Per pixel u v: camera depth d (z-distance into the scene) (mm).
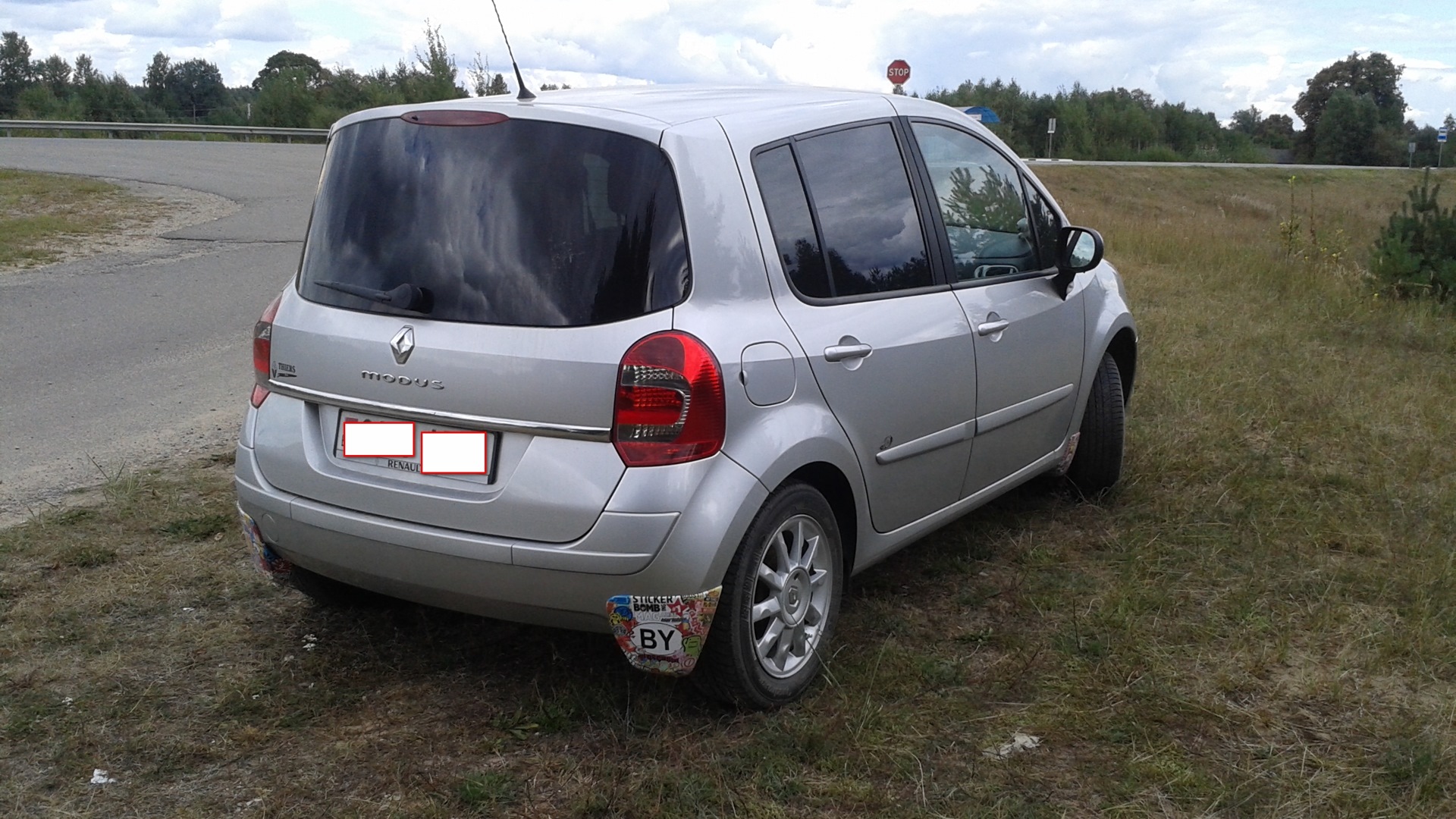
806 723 3268
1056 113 69000
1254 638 3842
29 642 3775
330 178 3490
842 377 3414
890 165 3926
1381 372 8047
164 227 15656
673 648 3018
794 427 3213
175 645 3789
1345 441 6242
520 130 3188
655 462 2943
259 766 3078
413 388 3123
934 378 3826
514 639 3846
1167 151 69125
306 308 3395
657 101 3479
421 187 3266
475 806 2881
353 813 2865
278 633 3885
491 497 3027
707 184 3170
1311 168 60875
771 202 3365
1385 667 3662
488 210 3146
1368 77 120438
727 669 3168
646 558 2938
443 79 35469
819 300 3438
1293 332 9453
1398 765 3055
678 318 3006
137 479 5371
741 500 3037
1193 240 15633
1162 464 5691
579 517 2938
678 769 3031
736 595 3107
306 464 3332
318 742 3199
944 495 4102
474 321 3076
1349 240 17203
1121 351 5512
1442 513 5125
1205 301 11109
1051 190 36250
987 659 3707
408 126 3355
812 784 2969
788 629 3379
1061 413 4805
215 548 4625
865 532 3678
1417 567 4422
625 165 3105
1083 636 3852
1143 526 4926
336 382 3275
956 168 4309
